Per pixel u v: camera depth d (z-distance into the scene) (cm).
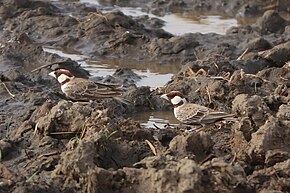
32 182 1255
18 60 2250
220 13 2930
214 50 2306
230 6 2948
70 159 1297
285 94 1777
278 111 1570
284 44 2195
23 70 2142
